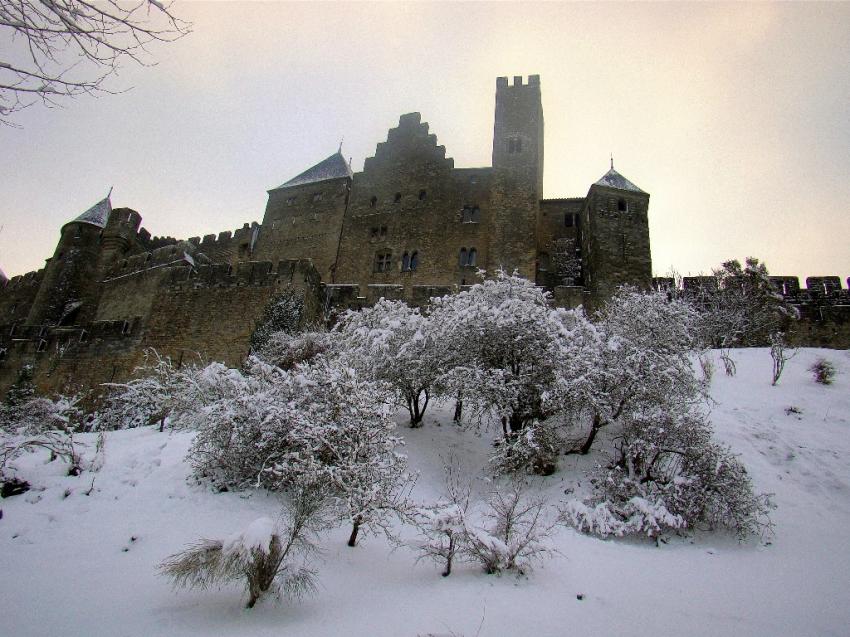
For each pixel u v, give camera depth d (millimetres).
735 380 16125
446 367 13273
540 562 7195
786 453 11547
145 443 11117
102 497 8336
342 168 42719
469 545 6824
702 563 7566
